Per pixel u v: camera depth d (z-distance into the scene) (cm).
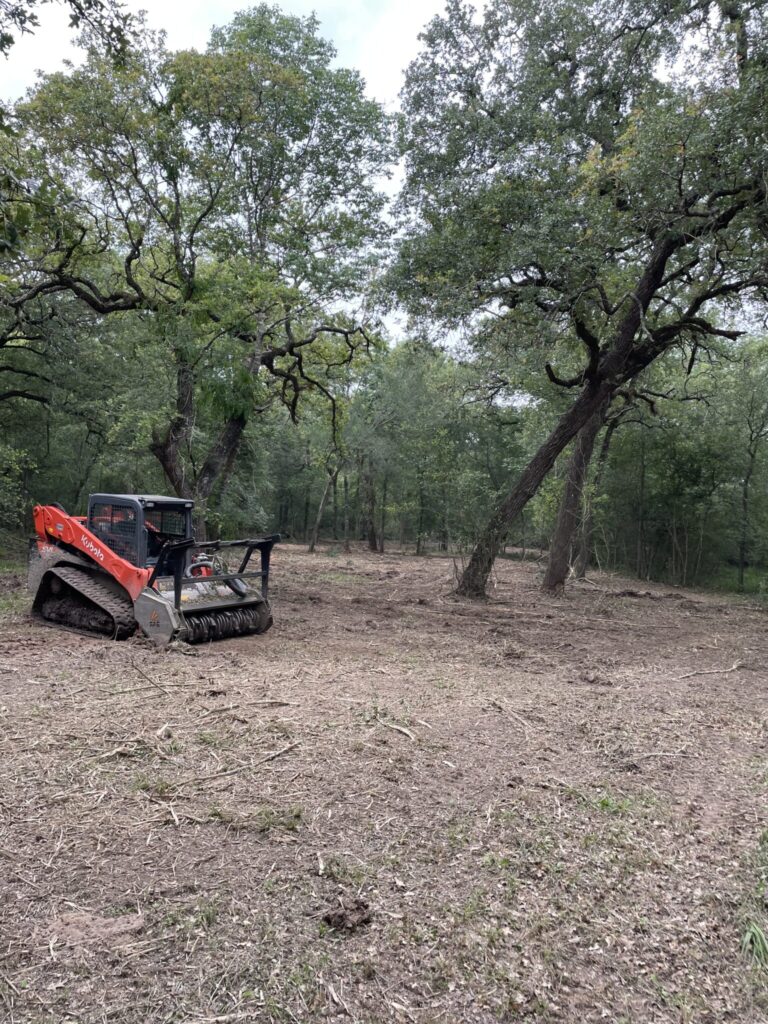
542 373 1773
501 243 1262
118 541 902
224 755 479
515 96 1497
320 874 332
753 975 283
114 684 656
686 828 404
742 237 1166
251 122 1552
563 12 1470
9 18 477
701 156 1038
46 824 371
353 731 542
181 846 354
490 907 314
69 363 2005
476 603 1521
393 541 4828
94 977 258
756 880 351
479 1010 254
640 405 2347
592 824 402
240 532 3058
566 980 273
